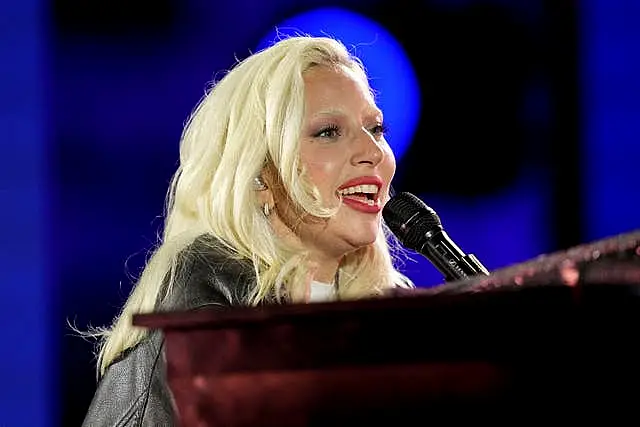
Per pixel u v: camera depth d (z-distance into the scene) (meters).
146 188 16.09
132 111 15.97
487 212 16.72
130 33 15.83
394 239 7.01
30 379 15.98
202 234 5.87
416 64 16.11
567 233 16.62
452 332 2.55
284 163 5.80
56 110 15.90
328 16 15.84
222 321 2.64
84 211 16.06
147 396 5.03
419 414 2.56
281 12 15.74
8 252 15.95
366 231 5.93
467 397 2.55
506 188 16.62
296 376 2.62
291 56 5.95
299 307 2.58
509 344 2.54
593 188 16.53
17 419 16.00
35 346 15.99
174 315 2.65
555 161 16.55
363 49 15.91
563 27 16.25
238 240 5.78
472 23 16.14
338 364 2.59
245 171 5.85
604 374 2.53
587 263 2.58
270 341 2.63
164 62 15.88
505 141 16.50
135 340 5.21
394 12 15.90
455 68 16.20
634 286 2.52
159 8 15.73
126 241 16.12
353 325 2.59
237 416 2.66
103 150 16.03
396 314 2.57
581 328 2.54
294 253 5.81
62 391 16.03
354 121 5.90
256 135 5.91
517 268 2.71
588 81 16.36
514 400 2.54
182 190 6.19
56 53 15.78
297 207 5.92
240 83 6.06
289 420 2.63
